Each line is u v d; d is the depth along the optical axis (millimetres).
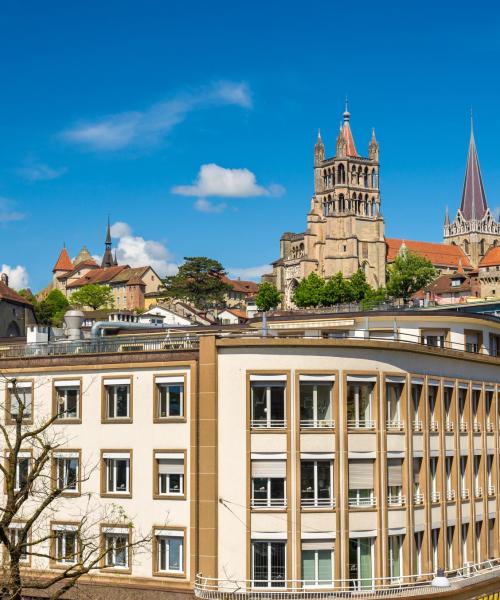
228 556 43438
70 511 46750
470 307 104500
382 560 45625
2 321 131750
